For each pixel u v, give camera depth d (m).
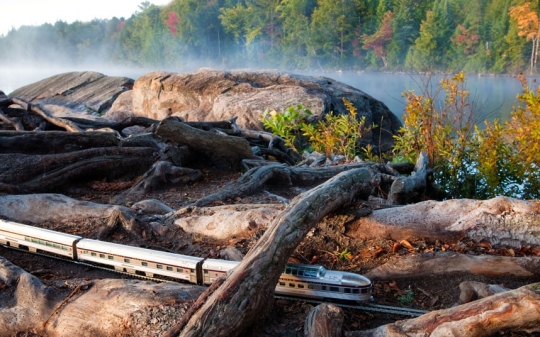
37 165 9.23
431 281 5.25
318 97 17.50
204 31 89.81
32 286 5.32
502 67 49.00
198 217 6.79
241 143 10.27
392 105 29.25
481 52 51.53
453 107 11.21
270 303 4.53
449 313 4.02
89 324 4.85
